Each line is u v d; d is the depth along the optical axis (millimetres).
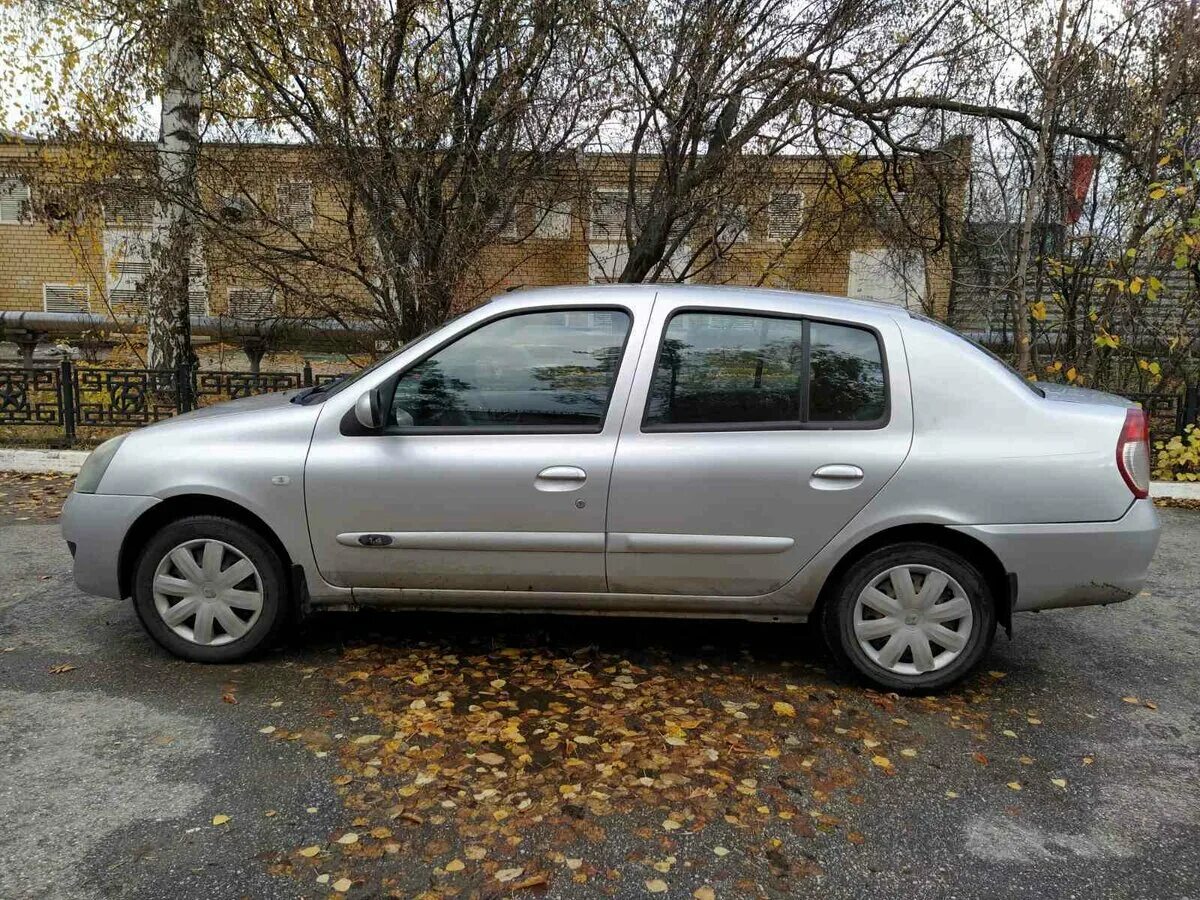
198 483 3520
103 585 3658
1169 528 6695
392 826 2582
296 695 3434
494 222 7723
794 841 2564
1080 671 3918
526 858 2449
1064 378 8500
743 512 3406
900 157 9031
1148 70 8469
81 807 2639
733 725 3266
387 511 3498
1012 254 9062
